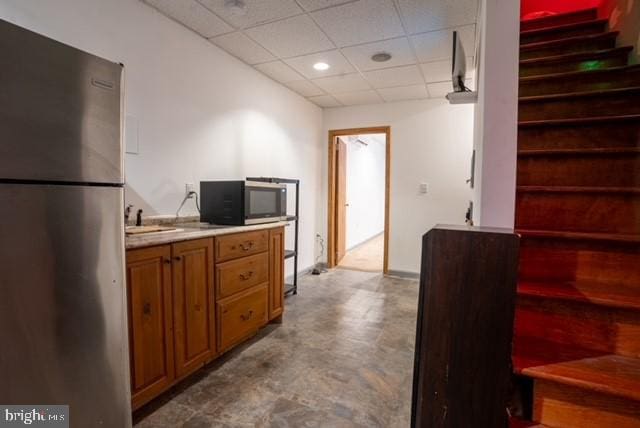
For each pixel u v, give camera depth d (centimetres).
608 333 122
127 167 209
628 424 104
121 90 118
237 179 305
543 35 268
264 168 345
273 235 262
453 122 405
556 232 143
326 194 479
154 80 224
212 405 169
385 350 231
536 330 131
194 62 255
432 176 416
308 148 437
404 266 434
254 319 238
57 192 100
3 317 90
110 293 118
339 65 316
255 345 236
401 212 433
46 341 100
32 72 92
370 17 231
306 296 352
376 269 482
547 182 170
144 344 156
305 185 434
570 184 166
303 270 443
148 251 157
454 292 90
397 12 224
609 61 217
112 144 115
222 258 205
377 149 833
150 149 223
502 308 87
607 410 105
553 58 228
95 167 110
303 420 159
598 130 173
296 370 204
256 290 240
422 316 96
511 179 138
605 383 102
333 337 251
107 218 115
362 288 384
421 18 232
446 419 94
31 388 97
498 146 138
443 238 90
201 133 264
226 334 210
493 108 138
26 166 93
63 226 102
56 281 101
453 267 90
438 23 238
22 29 90
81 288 108
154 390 161
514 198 138
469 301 89
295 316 294
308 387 186
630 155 155
